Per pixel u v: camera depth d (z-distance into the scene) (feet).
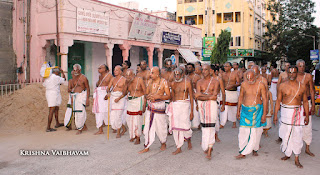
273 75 40.34
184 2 116.88
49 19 40.01
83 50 49.75
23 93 32.17
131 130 21.59
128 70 21.49
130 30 49.88
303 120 16.66
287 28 130.41
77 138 23.32
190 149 20.24
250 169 15.97
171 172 15.48
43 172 15.44
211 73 24.85
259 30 129.70
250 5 113.39
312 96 19.01
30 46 41.70
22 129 26.20
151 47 56.75
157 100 19.20
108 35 45.93
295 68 16.62
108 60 47.03
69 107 25.52
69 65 47.03
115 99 23.31
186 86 18.76
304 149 20.29
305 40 126.41
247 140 17.60
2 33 39.70
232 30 111.45
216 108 18.07
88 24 42.22
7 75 40.37
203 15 113.70
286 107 17.12
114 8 46.80
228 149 20.26
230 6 110.73
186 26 68.23
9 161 17.33
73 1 39.86
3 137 23.20
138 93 21.39
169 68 25.64
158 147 20.76
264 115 17.47
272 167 16.31
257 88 17.35
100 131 25.16
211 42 97.19
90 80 51.37
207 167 16.33
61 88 35.47
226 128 27.81
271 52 129.39
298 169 15.97
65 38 39.29
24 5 41.19
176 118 18.85
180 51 65.41
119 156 18.38
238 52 110.01
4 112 29.32
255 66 22.33
